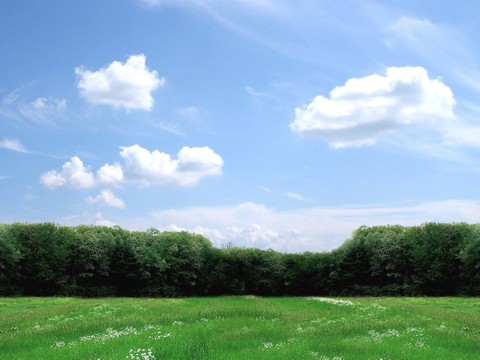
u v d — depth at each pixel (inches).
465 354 806.5
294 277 3284.9
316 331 1056.8
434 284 2960.1
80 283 2962.6
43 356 780.6
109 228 3171.8
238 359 731.4
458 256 2844.5
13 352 845.2
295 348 834.8
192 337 898.1
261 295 3304.6
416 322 1158.3
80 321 1200.8
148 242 3233.3
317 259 3309.5
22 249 2775.6
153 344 807.1
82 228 3117.6
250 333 989.2
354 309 1590.8
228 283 3253.0
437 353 805.9
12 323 1202.6
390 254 3095.5
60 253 2844.5
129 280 3068.4
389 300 2148.1
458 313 1411.2
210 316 1286.9
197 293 3233.3
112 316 1314.0
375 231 3248.0
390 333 1027.3
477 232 2815.0
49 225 2906.0
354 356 780.0
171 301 2118.6
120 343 849.5
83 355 765.9
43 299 2181.3
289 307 1695.4
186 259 3191.4
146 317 1264.8
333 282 3225.9
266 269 3275.1
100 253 2960.1
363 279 3203.7
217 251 3309.5
